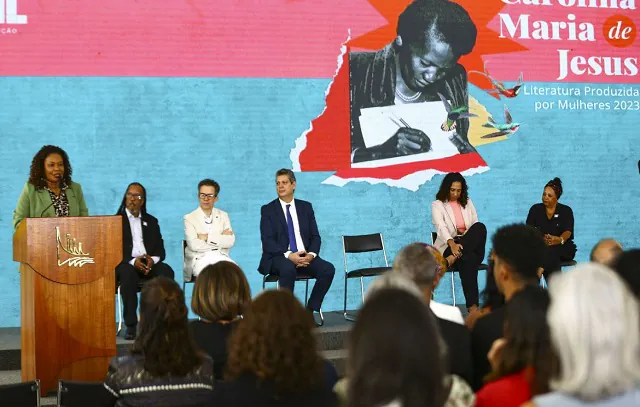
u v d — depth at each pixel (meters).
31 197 5.23
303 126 7.16
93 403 2.50
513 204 7.56
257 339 1.74
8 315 6.62
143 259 5.81
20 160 6.66
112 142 6.82
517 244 2.44
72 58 6.75
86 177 6.79
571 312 1.22
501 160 7.55
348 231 7.23
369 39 7.29
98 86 6.80
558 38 7.68
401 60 7.36
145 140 6.88
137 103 6.87
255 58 7.07
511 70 7.58
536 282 2.46
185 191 6.95
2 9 6.65
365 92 7.28
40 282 4.16
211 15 6.99
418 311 1.18
